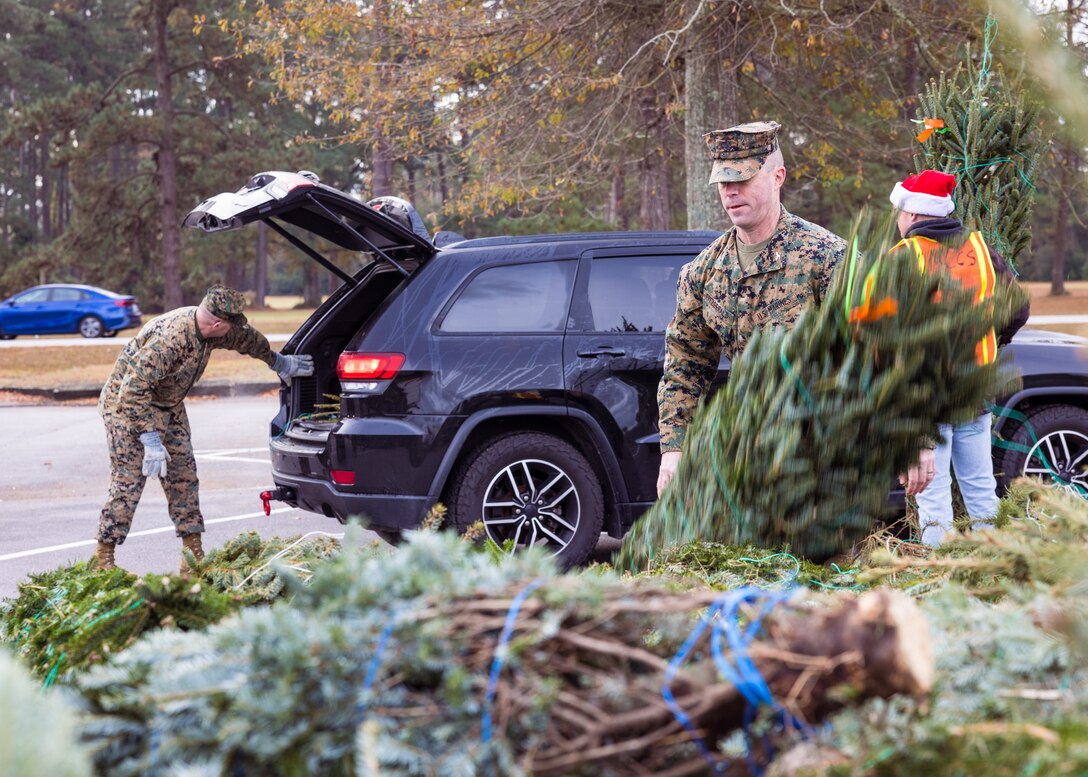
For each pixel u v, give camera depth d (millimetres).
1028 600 1557
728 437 2416
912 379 2211
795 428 2277
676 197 20797
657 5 10945
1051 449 5895
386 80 11766
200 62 36188
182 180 37750
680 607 1368
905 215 4039
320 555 2363
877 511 2316
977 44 10445
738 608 1484
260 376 17328
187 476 5527
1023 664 1370
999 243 5141
